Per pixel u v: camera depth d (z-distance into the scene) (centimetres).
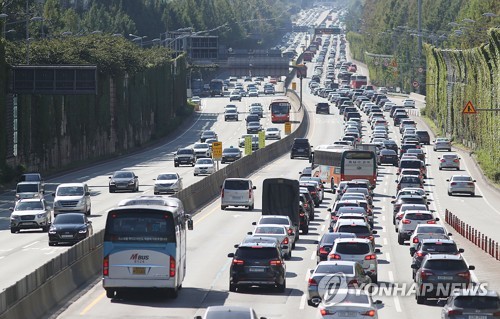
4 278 12244
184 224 11381
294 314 9738
